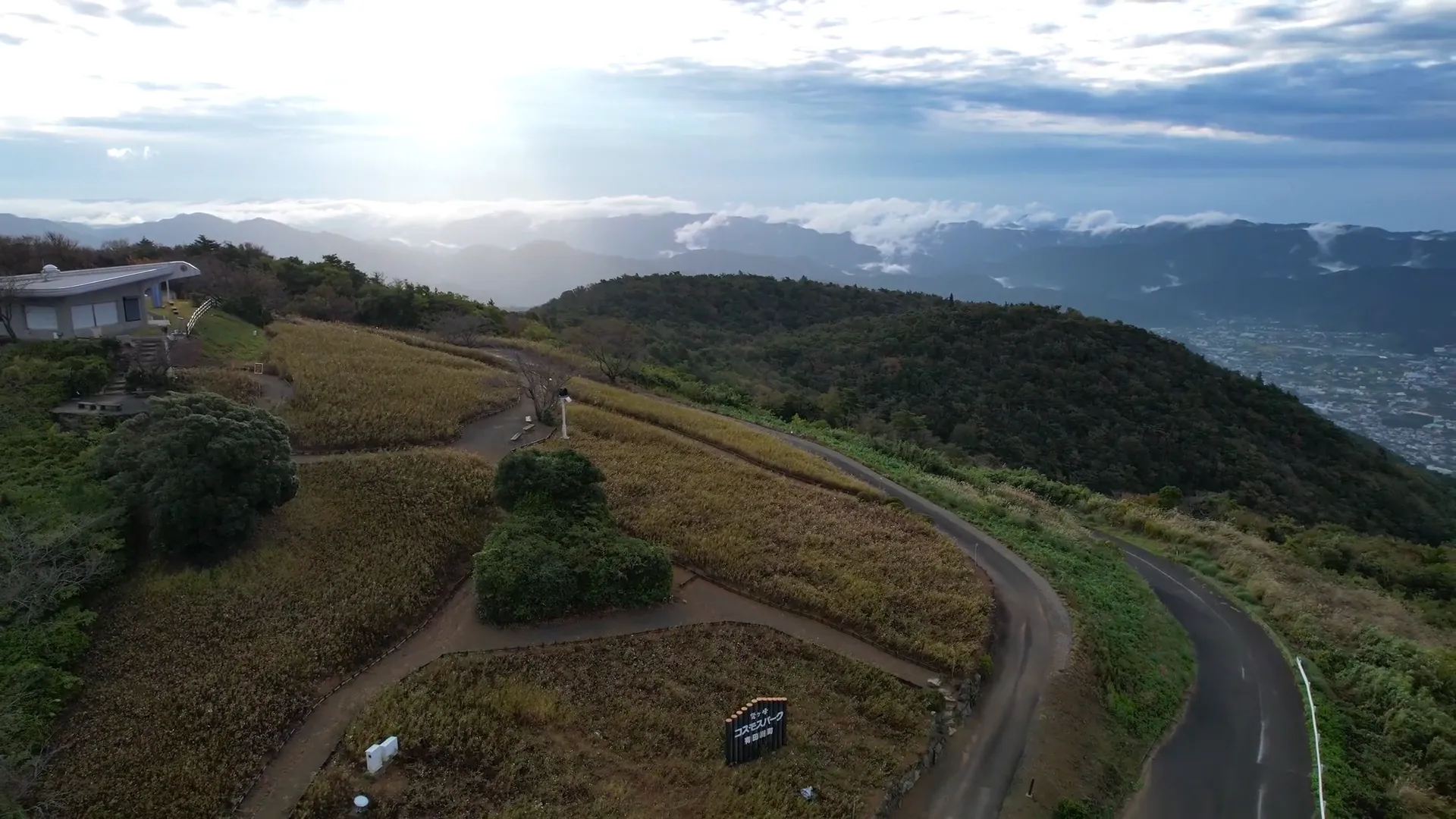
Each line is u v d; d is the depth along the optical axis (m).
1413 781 26.20
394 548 29.12
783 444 48.16
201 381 39.97
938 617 29.05
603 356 60.62
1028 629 30.14
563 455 32.59
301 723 21.25
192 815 17.97
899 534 35.56
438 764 20.11
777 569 31.17
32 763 18.20
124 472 27.56
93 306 42.50
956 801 21.83
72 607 23.66
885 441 57.78
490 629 25.98
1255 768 25.61
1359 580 43.03
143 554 26.98
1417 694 29.97
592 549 28.62
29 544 24.00
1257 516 55.72
